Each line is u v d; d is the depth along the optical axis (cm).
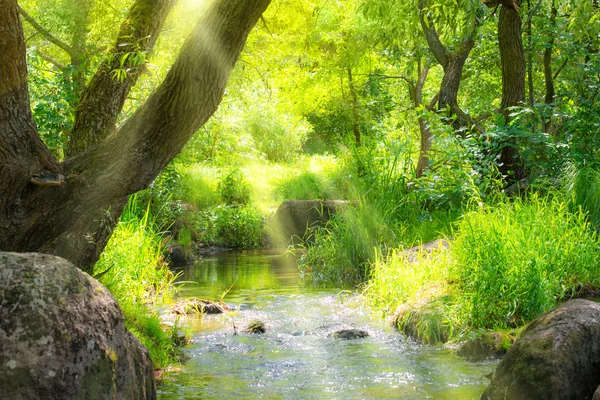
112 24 1204
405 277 815
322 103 2320
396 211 1175
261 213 1866
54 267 347
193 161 2112
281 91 2292
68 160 526
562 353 401
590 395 402
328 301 881
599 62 1278
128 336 415
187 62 512
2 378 308
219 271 1220
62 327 329
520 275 682
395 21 781
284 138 2948
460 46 1337
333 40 1991
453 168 1123
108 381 342
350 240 1081
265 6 521
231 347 643
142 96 1077
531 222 802
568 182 980
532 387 394
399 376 536
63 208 507
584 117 1159
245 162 2550
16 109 475
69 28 1230
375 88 2395
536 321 444
